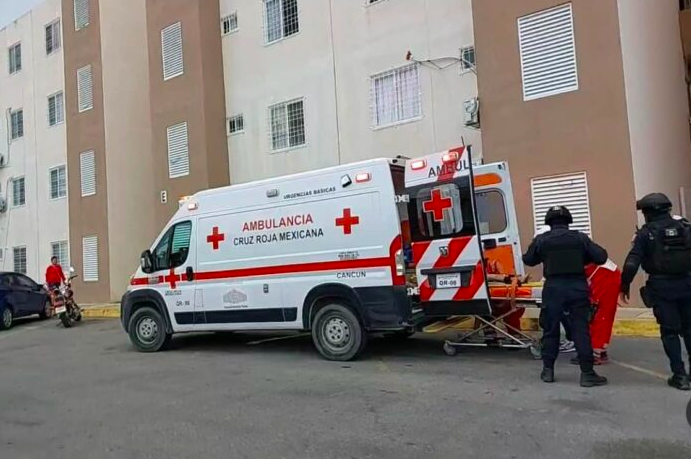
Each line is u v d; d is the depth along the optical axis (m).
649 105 11.48
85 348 11.02
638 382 6.07
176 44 18.75
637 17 11.34
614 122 10.72
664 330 5.83
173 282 9.69
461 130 13.36
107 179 21.31
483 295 7.22
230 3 18.31
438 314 7.55
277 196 8.72
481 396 5.81
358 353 7.96
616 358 7.29
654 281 5.82
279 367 7.89
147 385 7.26
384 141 14.72
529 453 4.26
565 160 11.24
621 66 10.66
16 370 9.02
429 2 13.95
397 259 7.64
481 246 7.26
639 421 4.84
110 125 21.58
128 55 22.47
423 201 7.62
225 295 9.12
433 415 5.28
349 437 4.82
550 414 5.12
